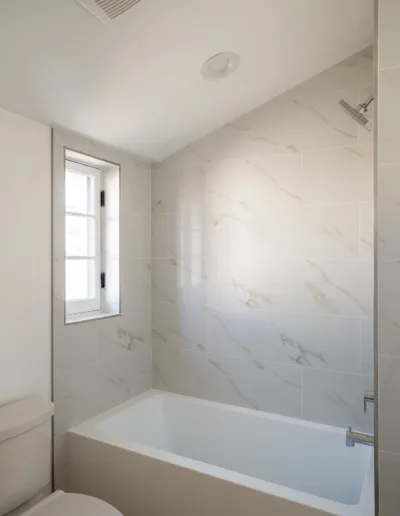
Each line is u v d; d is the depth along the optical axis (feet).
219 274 7.73
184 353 8.17
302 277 6.94
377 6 4.29
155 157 8.22
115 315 7.58
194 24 4.88
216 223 7.75
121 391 7.72
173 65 5.54
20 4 4.02
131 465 5.88
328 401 6.78
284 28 5.38
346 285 6.59
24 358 5.84
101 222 7.82
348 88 6.56
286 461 6.84
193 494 5.37
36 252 6.03
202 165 7.88
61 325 6.45
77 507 4.86
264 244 7.27
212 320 7.82
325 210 6.74
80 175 7.45
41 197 6.11
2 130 5.51
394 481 4.23
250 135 7.38
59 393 6.40
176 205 8.21
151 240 8.53
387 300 4.26
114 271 7.73
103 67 5.20
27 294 5.89
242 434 7.27
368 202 6.40
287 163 7.05
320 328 6.81
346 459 6.36
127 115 6.43
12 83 5.05
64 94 5.50
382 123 4.26
